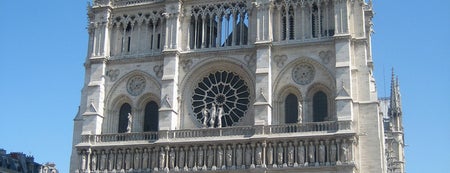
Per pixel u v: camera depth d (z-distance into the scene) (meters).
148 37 94.44
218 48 89.81
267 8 87.81
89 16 98.25
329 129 80.25
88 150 88.81
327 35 85.25
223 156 83.00
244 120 87.06
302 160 79.38
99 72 93.38
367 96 82.38
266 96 83.94
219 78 90.38
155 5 94.69
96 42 95.12
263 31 86.94
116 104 93.31
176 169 83.94
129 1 96.62
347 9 84.44
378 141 80.25
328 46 84.88
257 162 80.81
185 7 93.56
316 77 84.56
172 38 91.12
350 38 83.50
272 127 82.31
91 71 93.75
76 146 89.19
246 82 88.62
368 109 81.75
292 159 79.88
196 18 92.81
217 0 92.31
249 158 81.62
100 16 96.19
